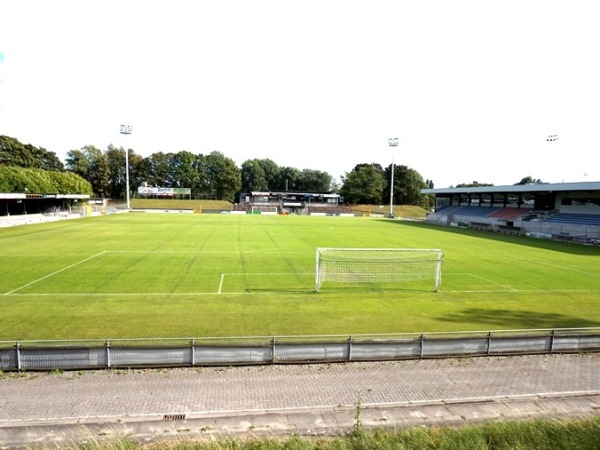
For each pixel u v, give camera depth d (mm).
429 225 60406
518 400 9297
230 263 25297
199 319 14633
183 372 10344
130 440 7238
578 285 21328
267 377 10180
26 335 12734
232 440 7016
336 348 11172
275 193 110938
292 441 6980
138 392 9266
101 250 29234
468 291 19719
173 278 20906
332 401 9102
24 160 100875
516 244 38469
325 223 60062
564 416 8508
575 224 45750
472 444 6848
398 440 7133
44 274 21281
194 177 124188
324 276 21688
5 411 8336
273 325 14172
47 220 54406
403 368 10906
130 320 14336
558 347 12281
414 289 19906
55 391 9219
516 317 15758
